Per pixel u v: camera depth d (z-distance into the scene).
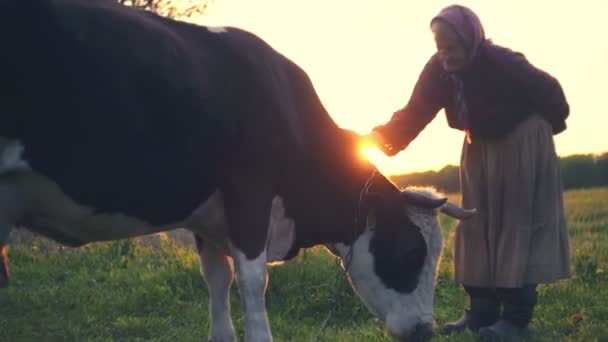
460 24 5.79
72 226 4.57
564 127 6.19
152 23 4.66
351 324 6.92
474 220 6.16
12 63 4.03
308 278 7.67
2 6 4.02
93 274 8.00
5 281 4.42
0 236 4.27
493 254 6.09
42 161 4.20
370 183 5.61
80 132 4.27
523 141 5.97
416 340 5.61
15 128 4.10
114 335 6.40
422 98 6.14
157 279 7.70
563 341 6.15
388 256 5.62
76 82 4.22
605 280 8.14
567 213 16.53
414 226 5.62
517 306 6.10
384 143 6.09
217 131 4.85
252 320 5.12
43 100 4.14
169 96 4.58
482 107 5.92
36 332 6.39
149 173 4.58
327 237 5.60
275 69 5.26
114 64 4.36
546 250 6.02
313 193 5.43
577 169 38.47
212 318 5.77
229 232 5.10
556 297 7.47
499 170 6.02
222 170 4.99
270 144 5.12
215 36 5.01
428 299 5.66
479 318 6.32
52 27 4.16
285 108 5.21
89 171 4.36
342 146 5.57
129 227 4.74
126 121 4.41
